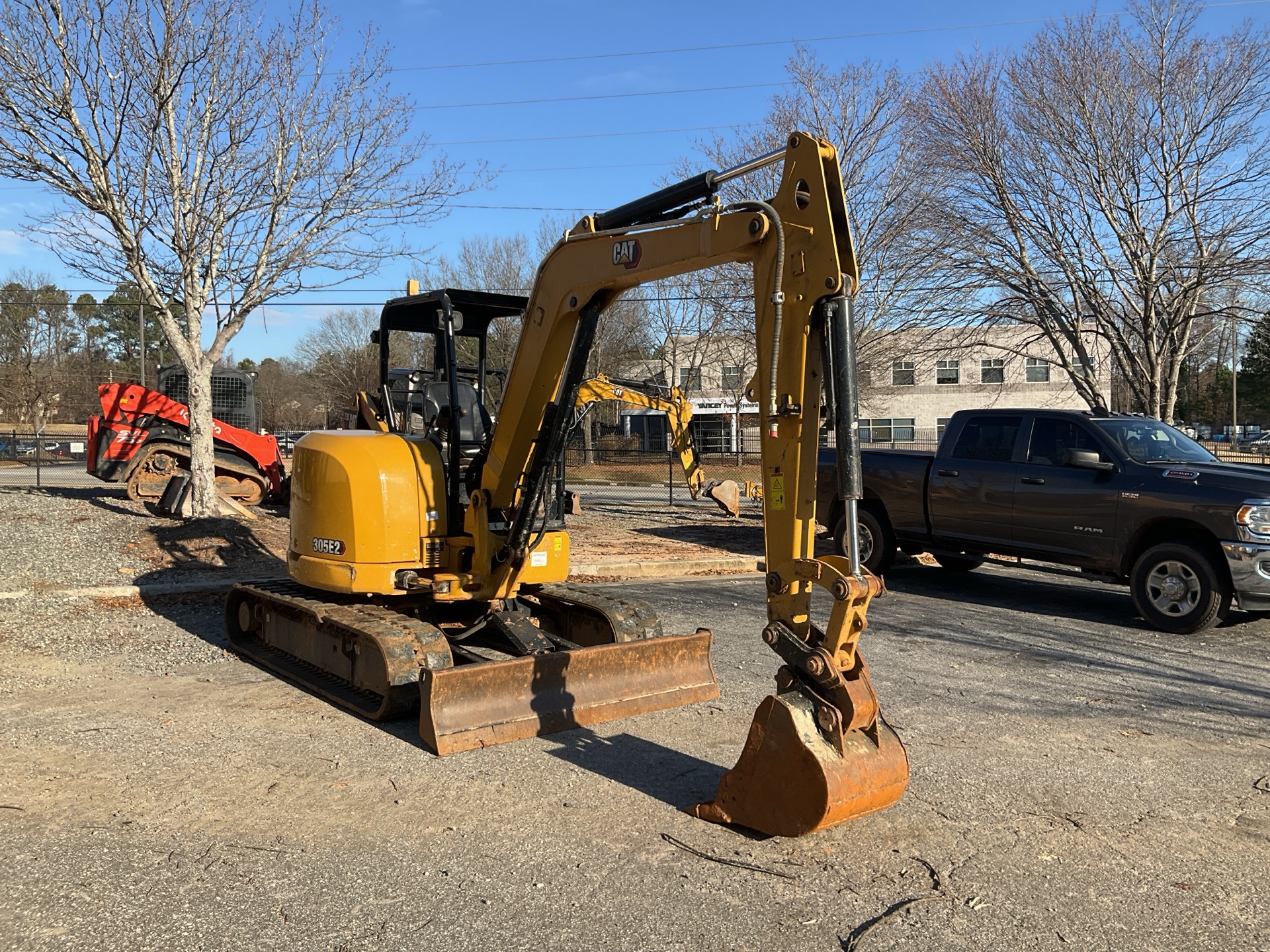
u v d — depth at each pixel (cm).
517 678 543
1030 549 970
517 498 618
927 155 1875
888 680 680
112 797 450
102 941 321
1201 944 328
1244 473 843
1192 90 1628
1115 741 548
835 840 410
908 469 1078
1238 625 891
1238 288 1748
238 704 605
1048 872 382
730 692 642
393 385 738
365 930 331
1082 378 1914
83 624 805
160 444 1488
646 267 496
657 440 4119
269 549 1121
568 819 429
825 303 411
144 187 1102
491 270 3922
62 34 1068
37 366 5059
